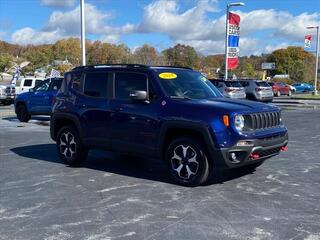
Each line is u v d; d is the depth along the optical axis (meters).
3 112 23.84
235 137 6.67
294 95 49.84
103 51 99.75
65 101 9.05
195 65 103.94
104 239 4.94
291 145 11.74
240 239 4.89
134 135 7.75
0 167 8.97
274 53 113.25
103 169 8.65
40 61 97.81
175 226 5.32
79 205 6.23
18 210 6.04
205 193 6.76
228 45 26.89
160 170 8.49
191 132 7.11
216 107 6.90
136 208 6.05
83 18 21.11
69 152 9.00
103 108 8.24
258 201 6.32
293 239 4.88
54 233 5.14
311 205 6.13
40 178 7.94
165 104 7.35
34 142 12.55
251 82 31.56
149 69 7.80
